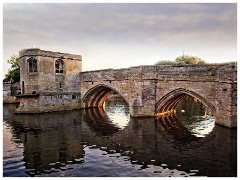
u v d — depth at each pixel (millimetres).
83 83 42312
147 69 31297
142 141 21500
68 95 41250
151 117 31781
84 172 14766
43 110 37750
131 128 26578
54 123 30047
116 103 56719
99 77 38906
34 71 37438
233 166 15125
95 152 18656
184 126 27109
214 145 19375
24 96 36875
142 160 16672
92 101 44656
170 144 20359
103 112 39719
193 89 27031
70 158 17359
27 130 26219
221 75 23953
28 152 18797
